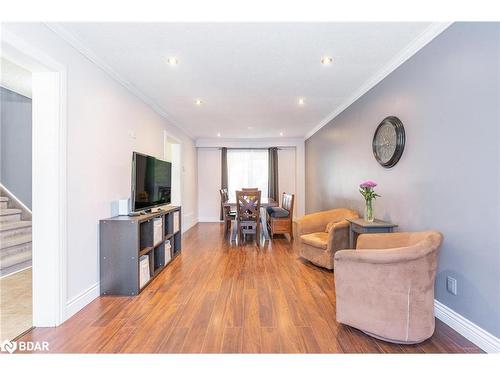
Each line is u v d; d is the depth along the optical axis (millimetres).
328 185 4887
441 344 1750
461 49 1816
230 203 5160
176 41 2234
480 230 1688
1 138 4074
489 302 1637
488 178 1631
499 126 1558
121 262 2545
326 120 4930
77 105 2252
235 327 1980
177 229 3977
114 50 2375
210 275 3109
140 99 3574
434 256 1756
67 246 2107
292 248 4406
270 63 2646
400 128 2514
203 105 4066
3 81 3357
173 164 5656
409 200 2426
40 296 1978
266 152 7363
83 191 2324
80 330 1934
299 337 1855
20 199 4160
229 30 2080
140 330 1936
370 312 1812
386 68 2727
